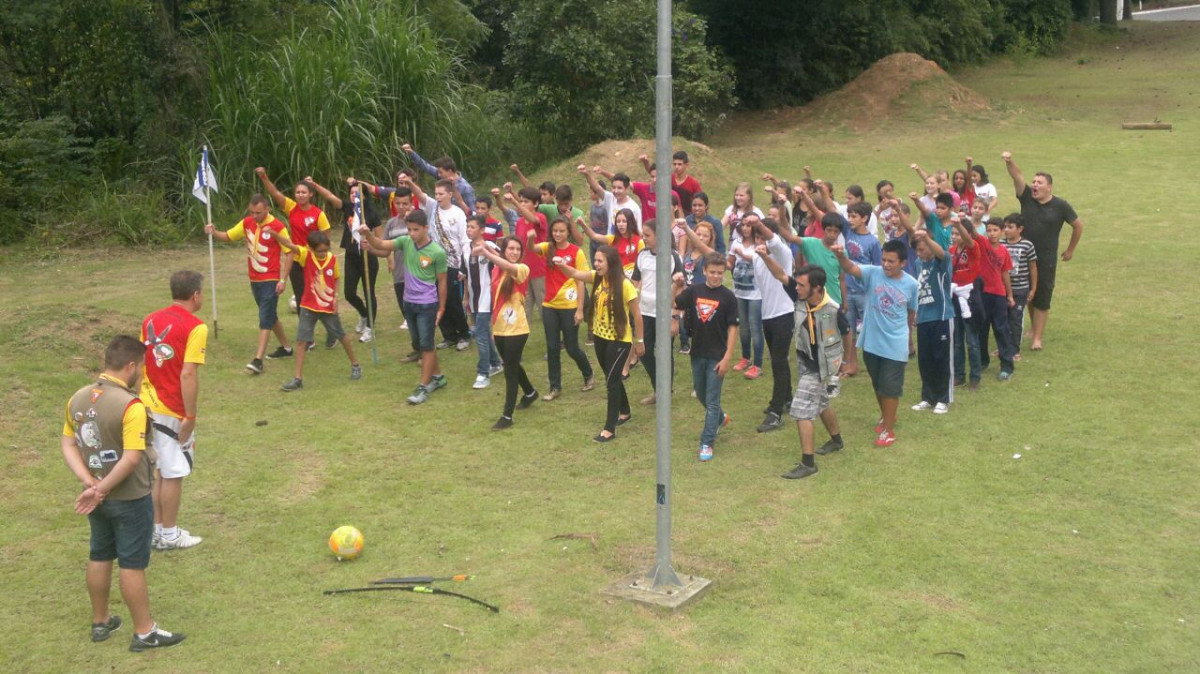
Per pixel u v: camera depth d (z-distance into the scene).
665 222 6.18
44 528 7.55
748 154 26.72
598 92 25.56
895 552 6.93
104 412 5.69
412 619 6.23
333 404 10.27
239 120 20.64
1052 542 7.00
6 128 20.55
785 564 6.82
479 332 10.66
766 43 34.94
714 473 8.42
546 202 11.83
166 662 5.79
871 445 8.88
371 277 12.29
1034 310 11.20
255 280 11.12
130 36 21.91
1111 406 9.43
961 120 29.42
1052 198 10.94
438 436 9.39
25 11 21.02
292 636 6.05
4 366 10.16
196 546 7.27
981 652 5.72
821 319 8.13
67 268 17.30
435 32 28.25
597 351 9.21
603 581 6.68
